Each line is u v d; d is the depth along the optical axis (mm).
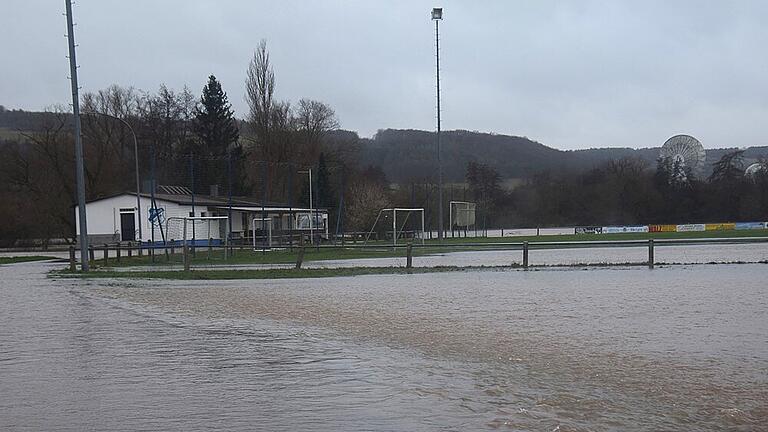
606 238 59344
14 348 10398
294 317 13812
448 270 25578
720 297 16141
